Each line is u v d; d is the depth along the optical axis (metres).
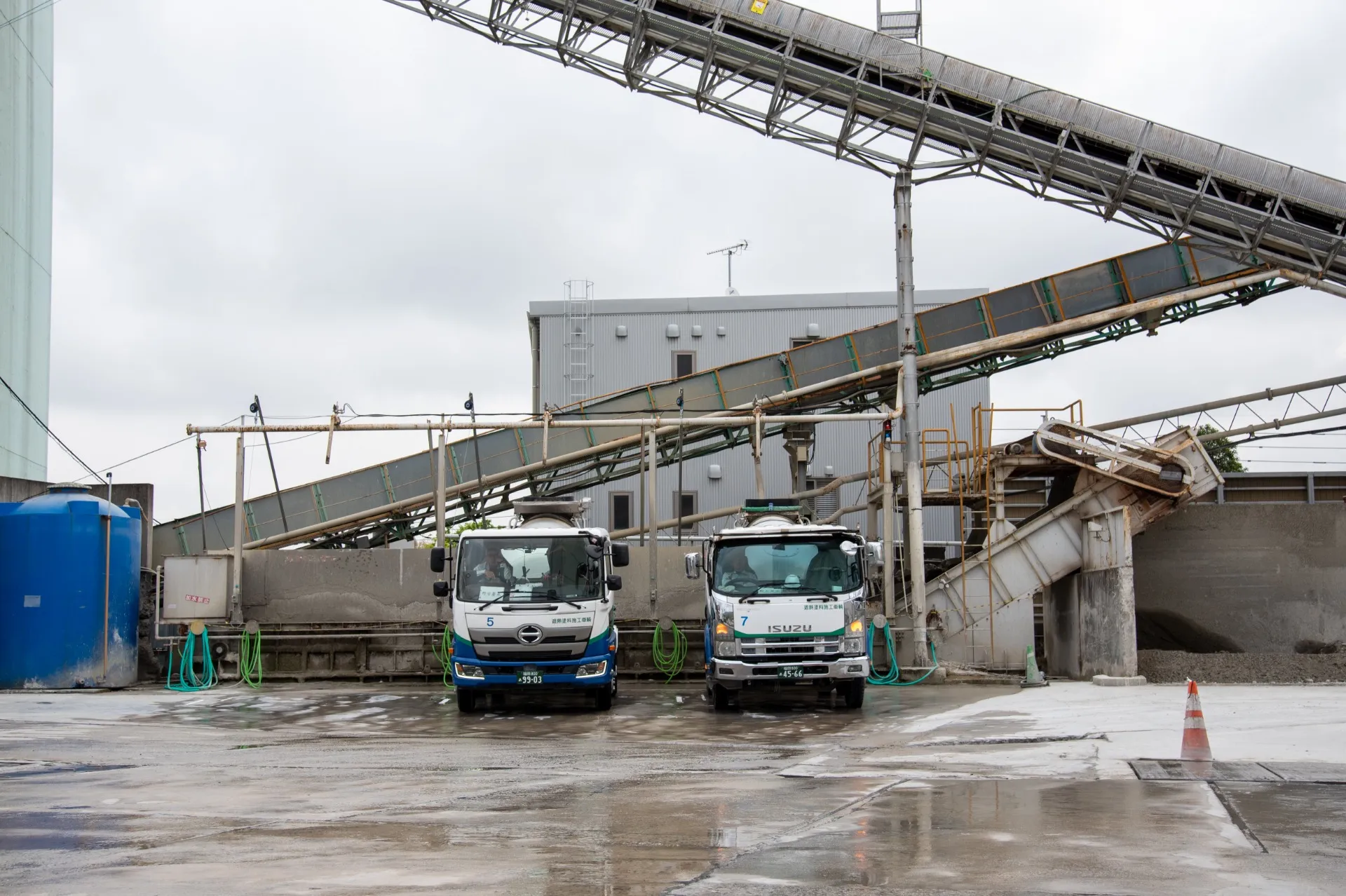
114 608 23.75
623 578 26.20
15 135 36.34
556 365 48.72
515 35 28.53
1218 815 7.95
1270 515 30.45
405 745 14.05
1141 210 27.78
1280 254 27.92
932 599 26.36
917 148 27.17
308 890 5.86
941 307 30.56
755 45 27.02
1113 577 23.44
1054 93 27.11
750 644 18.41
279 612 25.80
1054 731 13.86
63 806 8.88
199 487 26.14
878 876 6.14
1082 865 6.38
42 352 39.03
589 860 6.63
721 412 30.89
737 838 7.30
